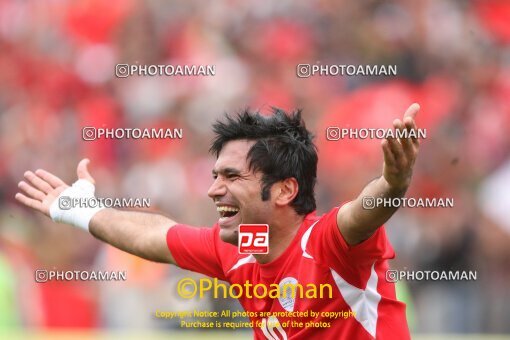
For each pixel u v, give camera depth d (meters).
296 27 41.88
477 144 36.00
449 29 40.91
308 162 13.50
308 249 13.05
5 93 43.47
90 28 43.81
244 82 40.38
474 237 31.81
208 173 36.47
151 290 27.67
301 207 13.38
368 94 37.19
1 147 41.09
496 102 38.66
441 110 37.06
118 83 41.41
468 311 27.98
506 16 41.03
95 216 15.39
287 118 13.57
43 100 42.69
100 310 27.62
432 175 33.97
